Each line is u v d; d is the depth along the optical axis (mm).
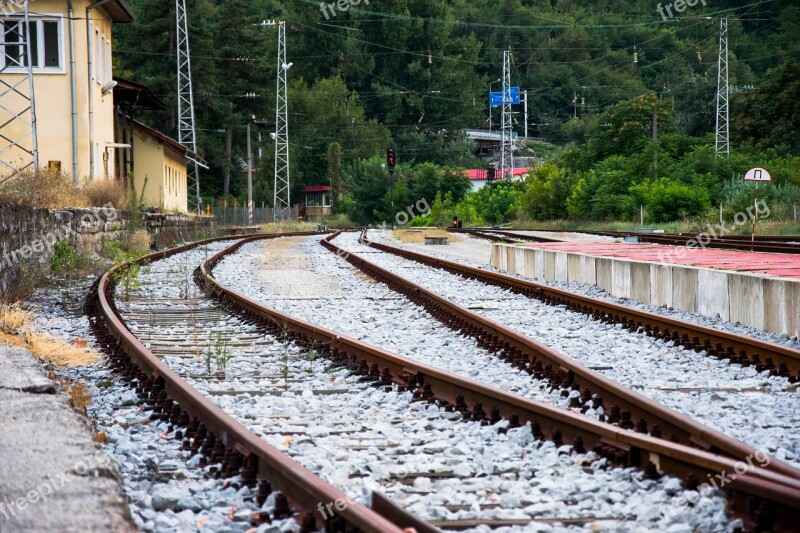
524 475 12891
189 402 16031
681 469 11883
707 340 24219
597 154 180000
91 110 76938
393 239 100000
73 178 67812
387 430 15797
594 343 26469
